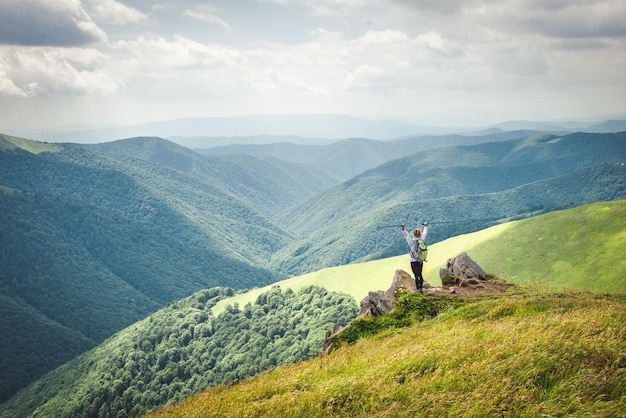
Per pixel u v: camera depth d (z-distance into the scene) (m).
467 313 15.62
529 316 13.29
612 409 7.38
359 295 152.25
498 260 135.62
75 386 158.38
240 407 10.40
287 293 175.75
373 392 9.50
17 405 177.50
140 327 198.75
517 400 8.08
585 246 124.56
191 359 150.12
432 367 10.29
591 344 9.35
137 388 137.00
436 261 148.50
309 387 11.12
